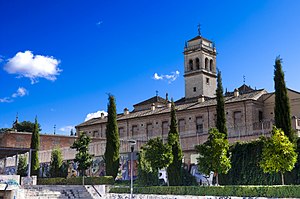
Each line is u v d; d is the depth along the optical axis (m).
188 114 60.03
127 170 46.00
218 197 28.52
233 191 28.19
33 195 38.56
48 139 63.22
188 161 45.44
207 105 57.53
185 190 31.92
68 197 39.75
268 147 28.48
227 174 35.53
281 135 28.58
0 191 38.34
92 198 40.06
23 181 44.59
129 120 68.38
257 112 54.31
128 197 36.47
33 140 54.84
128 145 48.16
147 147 38.53
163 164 36.62
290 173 30.67
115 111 45.69
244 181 34.09
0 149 45.34
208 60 75.69
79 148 45.69
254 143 34.12
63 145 64.75
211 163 31.91
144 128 65.88
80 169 45.16
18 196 37.66
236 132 45.09
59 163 53.22
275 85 32.66
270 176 32.19
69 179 46.03
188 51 76.00
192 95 74.06
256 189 26.75
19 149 46.28
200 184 39.81
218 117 37.28
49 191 39.69
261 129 43.00
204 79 73.81
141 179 41.09
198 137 47.41
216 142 32.00
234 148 35.53
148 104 75.25
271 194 25.75
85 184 43.66
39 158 58.84
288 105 32.06
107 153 44.22
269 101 55.00
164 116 63.09
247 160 34.31
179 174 38.09
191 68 75.69
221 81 38.38
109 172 43.59
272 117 54.22
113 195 38.38
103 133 72.62
